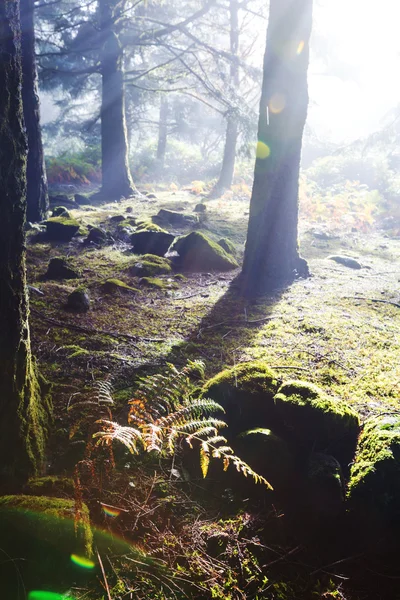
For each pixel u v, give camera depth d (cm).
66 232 934
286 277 723
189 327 557
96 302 625
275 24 645
